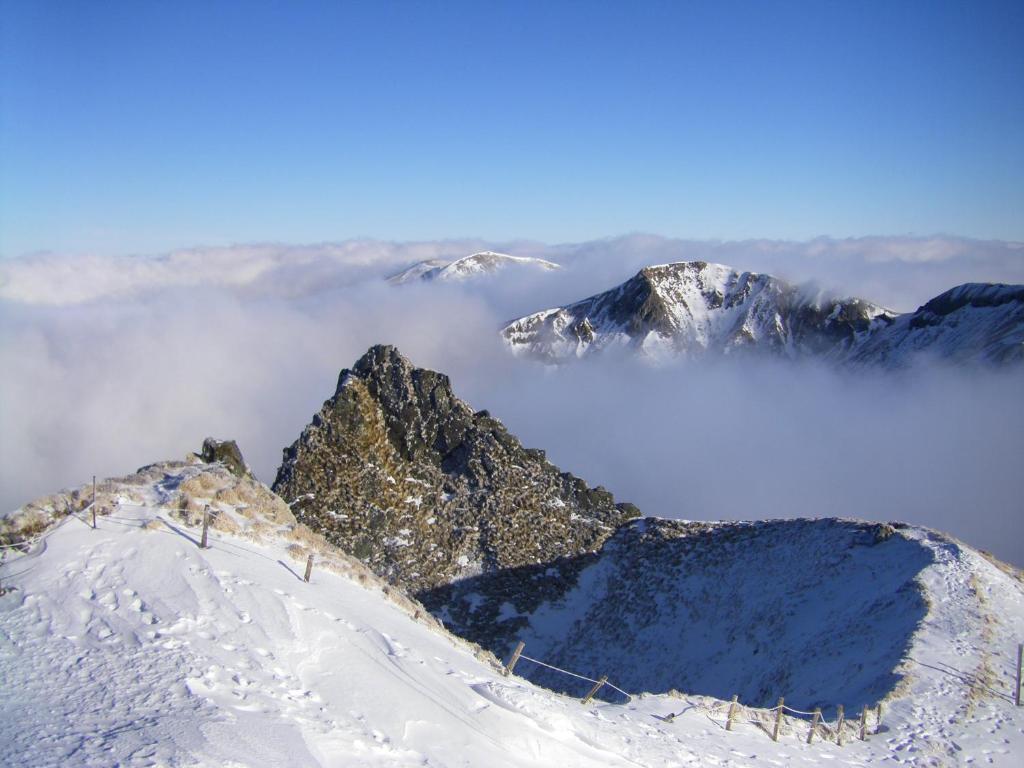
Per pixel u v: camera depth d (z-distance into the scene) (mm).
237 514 27562
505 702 20781
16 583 20281
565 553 59344
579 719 22297
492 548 58312
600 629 52750
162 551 22219
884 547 47906
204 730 14688
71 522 23422
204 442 39438
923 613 39000
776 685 38562
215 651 18266
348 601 24125
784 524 55875
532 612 55188
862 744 28094
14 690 15461
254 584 21734
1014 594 41719
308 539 28422
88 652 17453
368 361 63969
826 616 43594
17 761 12555
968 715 30250
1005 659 35094
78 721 14391
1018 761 27453
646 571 56312
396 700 18625
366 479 59344
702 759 23031
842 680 35469
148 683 16312
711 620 49219
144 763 13141
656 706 28156
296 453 59062
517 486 61500
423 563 57031
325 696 17938
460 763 17156
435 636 25641
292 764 14594
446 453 63219
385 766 15875
